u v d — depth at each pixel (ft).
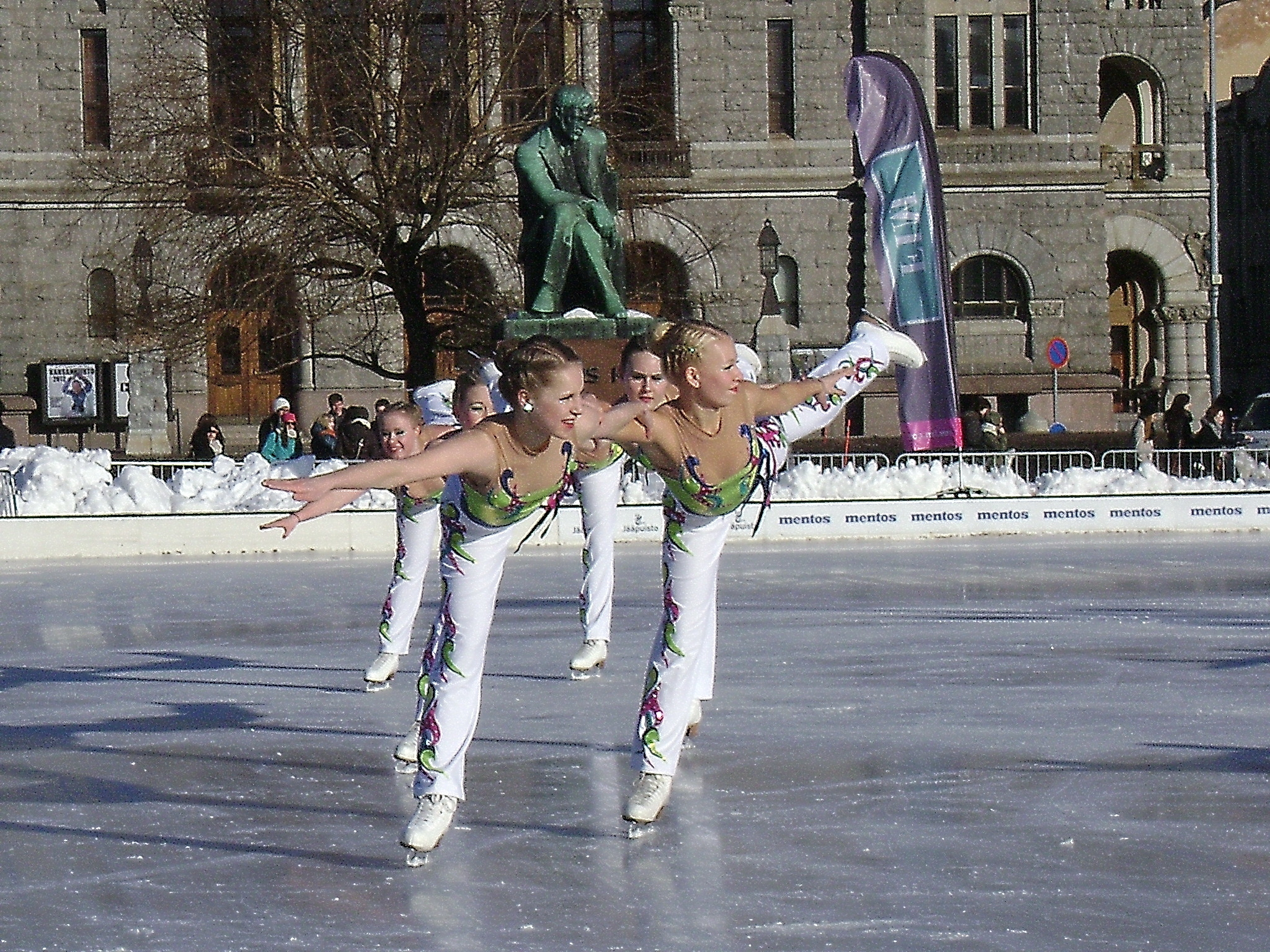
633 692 63.31
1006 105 263.70
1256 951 32.58
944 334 154.51
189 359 208.23
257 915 35.73
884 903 36.04
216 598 97.25
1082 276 262.88
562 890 37.35
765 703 60.08
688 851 40.55
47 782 48.85
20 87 247.91
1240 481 152.66
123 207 227.40
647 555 122.31
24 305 247.91
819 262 257.75
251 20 198.80
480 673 39.65
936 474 146.00
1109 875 38.01
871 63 155.12
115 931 34.68
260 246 189.78
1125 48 281.13
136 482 136.98
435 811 39.34
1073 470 149.28
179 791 47.62
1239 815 43.19
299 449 171.32
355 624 85.46
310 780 48.93
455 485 38.55
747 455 41.45
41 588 104.01
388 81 191.83
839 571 108.27
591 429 38.22
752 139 256.93
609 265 131.34
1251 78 372.58
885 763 49.98
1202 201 283.38
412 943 33.76
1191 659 69.15
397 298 198.59
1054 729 54.65
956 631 78.69
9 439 181.57
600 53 254.06
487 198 196.75
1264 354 363.97
